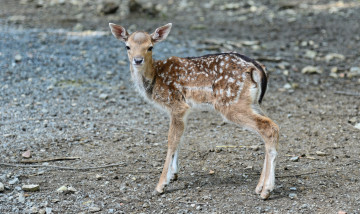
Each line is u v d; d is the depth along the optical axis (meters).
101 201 7.61
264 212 7.20
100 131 10.61
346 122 11.26
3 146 9.60
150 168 8.91
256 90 7.53
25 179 8.34
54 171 8.69
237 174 8.64
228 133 10.72
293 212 7.18
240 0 26.84
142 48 8.04
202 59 8.14
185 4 25.94
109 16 22.56
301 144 10.02
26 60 15.20
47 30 19.36
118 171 8.75
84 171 8.73
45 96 12.58
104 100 12.59
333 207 7.29
